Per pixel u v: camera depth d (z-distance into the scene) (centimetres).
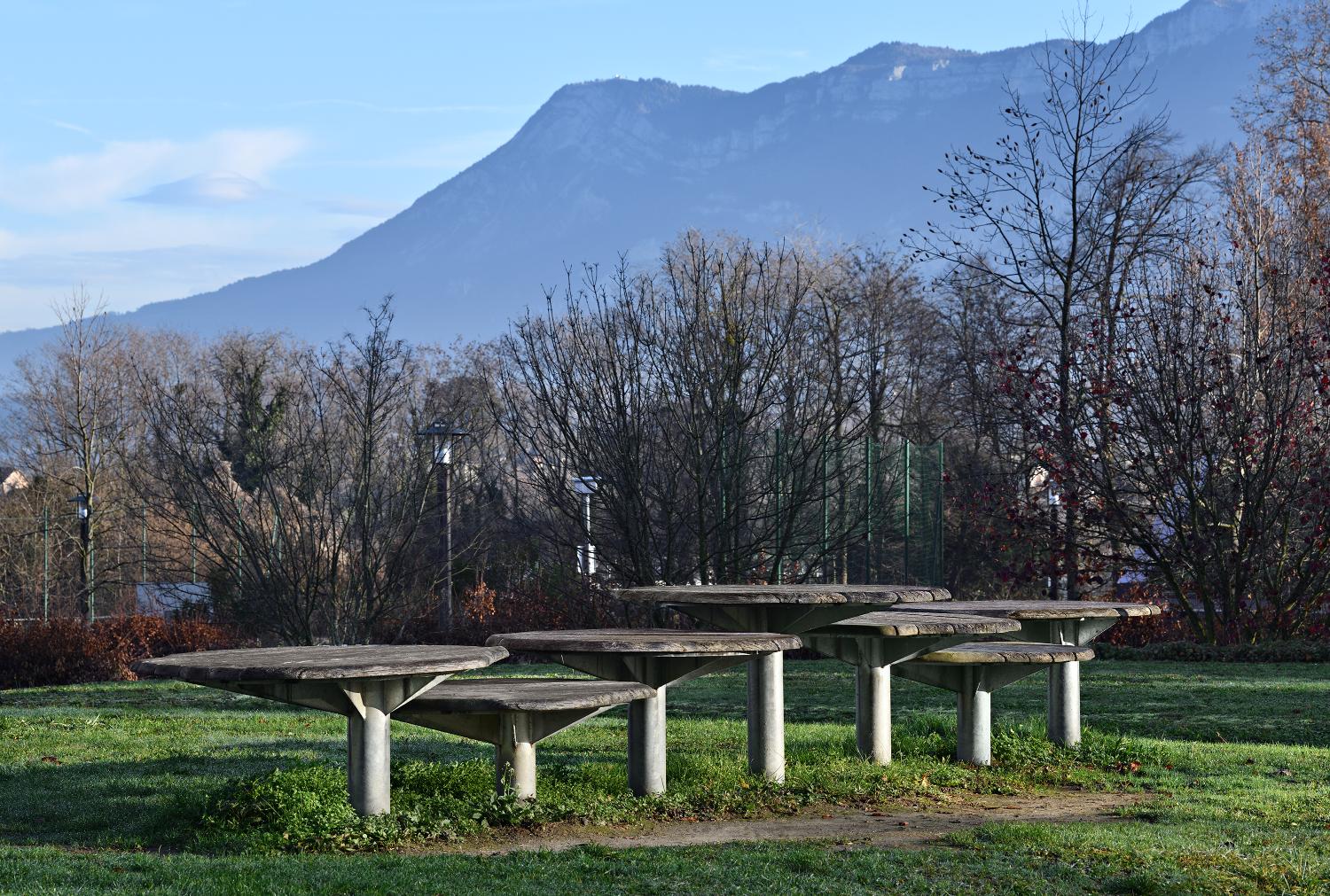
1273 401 2091
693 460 2239
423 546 2466
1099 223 2936
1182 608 2220
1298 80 3416
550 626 2384
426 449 2453
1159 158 3066
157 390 2431
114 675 2248
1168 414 2122
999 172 2920
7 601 3984
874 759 994
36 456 4950
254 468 2355
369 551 2328
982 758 1012
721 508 2253
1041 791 935
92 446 4194
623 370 2253
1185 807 856
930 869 676
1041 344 3238
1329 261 2202
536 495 2631
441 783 857
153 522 3550
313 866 667
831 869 673
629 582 2289
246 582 2350
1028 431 2433
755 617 938
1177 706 1432
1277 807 862
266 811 783
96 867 656
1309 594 2183
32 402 4856
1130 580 2491
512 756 829
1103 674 1769
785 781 910
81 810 842
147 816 811
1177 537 2195
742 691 1644
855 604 907
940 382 3681
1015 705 1430
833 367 2623
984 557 2908
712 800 858
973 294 3559
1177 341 2152
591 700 789
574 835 778
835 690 1652
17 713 1442
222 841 746
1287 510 2130
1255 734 1252
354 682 757
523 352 2348
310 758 1055
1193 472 2127
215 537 2344
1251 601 2227
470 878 640
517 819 793
